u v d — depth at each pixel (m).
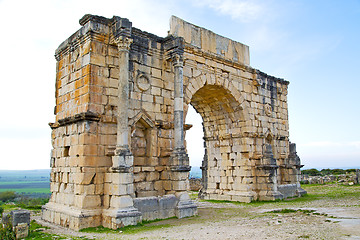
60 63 22.47
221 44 28.34
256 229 15.20
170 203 20.16
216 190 31.61
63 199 19.55
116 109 19.72
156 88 22.16
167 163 21.88
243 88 29.70
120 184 17.53
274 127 32.78
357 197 28.95
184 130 23.45
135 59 21.20
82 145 18.25
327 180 50.81
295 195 32.16
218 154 31.98
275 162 29.44
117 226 16.66
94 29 19.48
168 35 22.88
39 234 15.92
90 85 18.92
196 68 25.77
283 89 34.91
